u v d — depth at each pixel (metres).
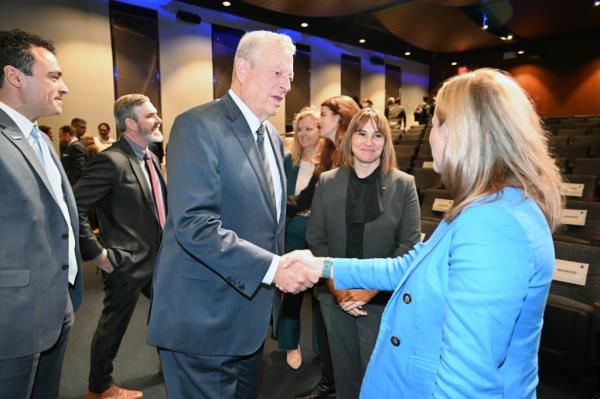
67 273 1.19
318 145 2.10
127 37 6.74
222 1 7.52
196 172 1.00
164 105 7.30
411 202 1.48
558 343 1.61
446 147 0.74
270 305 1.17
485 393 0.61
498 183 0.69
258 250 1.04
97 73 6.38
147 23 6.98
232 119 1.10
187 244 0.99
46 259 1.11
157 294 1.09
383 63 11.62
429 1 7.48
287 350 2.22
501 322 0.61
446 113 0.73
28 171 1.09
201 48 7.73
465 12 8.74
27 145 1.12
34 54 1.15
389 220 1.45
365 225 1.47
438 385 0.65
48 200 1.14
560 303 1.60
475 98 0.71
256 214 1.09
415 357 0.75
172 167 1.03
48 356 1.29
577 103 10.89
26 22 5.66
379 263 1.12
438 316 0.72
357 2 7.37
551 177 0.70
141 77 6.96
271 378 2.10
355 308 1.41
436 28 9.60
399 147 5.52
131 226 1.80
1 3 5.45
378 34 10.30
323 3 7.36
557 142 4.65
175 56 7.39
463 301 0.63
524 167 0.68
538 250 0.65
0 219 1.03
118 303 1.82
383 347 0.83
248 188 1.07
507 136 0.69
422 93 13.17
